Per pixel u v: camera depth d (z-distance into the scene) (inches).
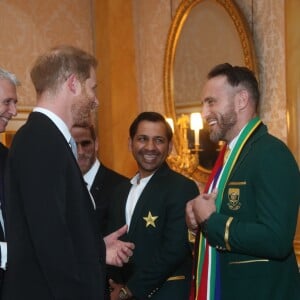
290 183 67.5
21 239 61.6
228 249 69.5
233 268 71.7
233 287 71.6
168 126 96.6
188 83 174.7
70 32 202.4
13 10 189.0
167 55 182.1
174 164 169.0
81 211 62.9
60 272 59.3
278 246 65.8
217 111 74.8
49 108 66.6
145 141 94.0
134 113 198.5
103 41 196.9
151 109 196.2
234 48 159.2
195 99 172.1
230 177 72.5
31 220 59.7
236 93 74.4
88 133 104.3
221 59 163.6
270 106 150.2
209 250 74.2
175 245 86.4
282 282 70.2
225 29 161.5
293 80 138.4
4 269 77.2
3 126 95.1
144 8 197.2
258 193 68.3
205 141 165.6
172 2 186.2
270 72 150.3
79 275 61.1
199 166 167.8
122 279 93.5
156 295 88.0
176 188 90.2
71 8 202.8
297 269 73.4
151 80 195.6
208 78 77.2
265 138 71.9
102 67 197.0
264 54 151.9
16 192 62.4
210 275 73.7
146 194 92.0
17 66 189.5
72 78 67.1
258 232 66.2
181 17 177.2
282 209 66.1
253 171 69.6
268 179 67.4
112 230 97.5
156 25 192.9
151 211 90.2
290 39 139.0
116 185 107.8
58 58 67.3
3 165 90.2
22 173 61.4
